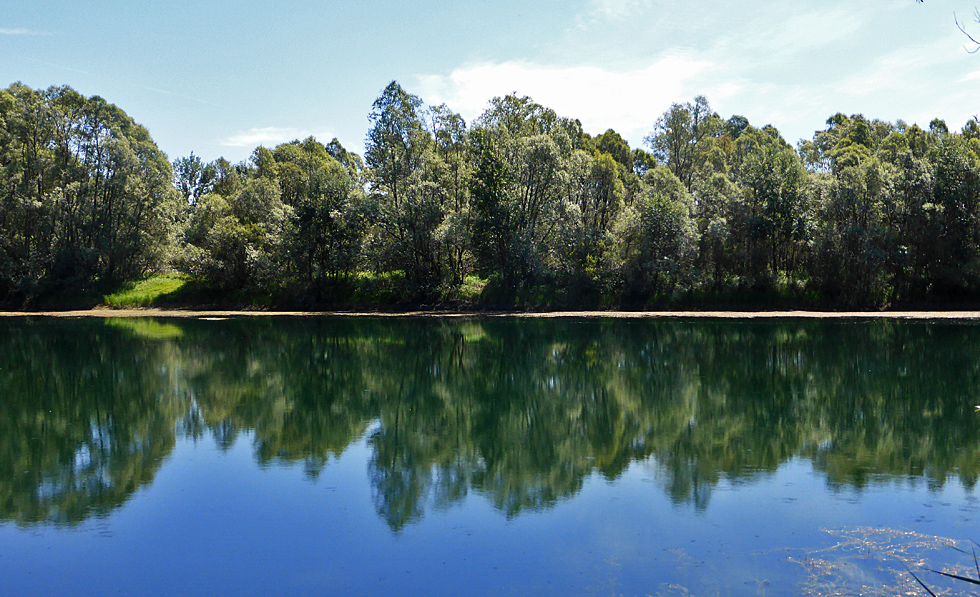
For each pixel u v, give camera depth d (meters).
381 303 59.50
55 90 66.19
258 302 61.28
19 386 23.73
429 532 9.98
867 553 8.62
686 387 22.34
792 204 53.47
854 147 64.94
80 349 33.94
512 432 16.83
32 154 63.09
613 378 24.48
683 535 9.50
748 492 11.37
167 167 71.81
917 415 17.50
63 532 10.27
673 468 13.09
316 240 60.00
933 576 7.89
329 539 9.80
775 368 25.75
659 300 55.72
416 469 13.53
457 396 21.73
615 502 11.09
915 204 53.03
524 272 56.84
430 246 59.19
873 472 12.39
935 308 52.50
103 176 64.12
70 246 62.81
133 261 66.81
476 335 39.62
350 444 15.67
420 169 59.44
